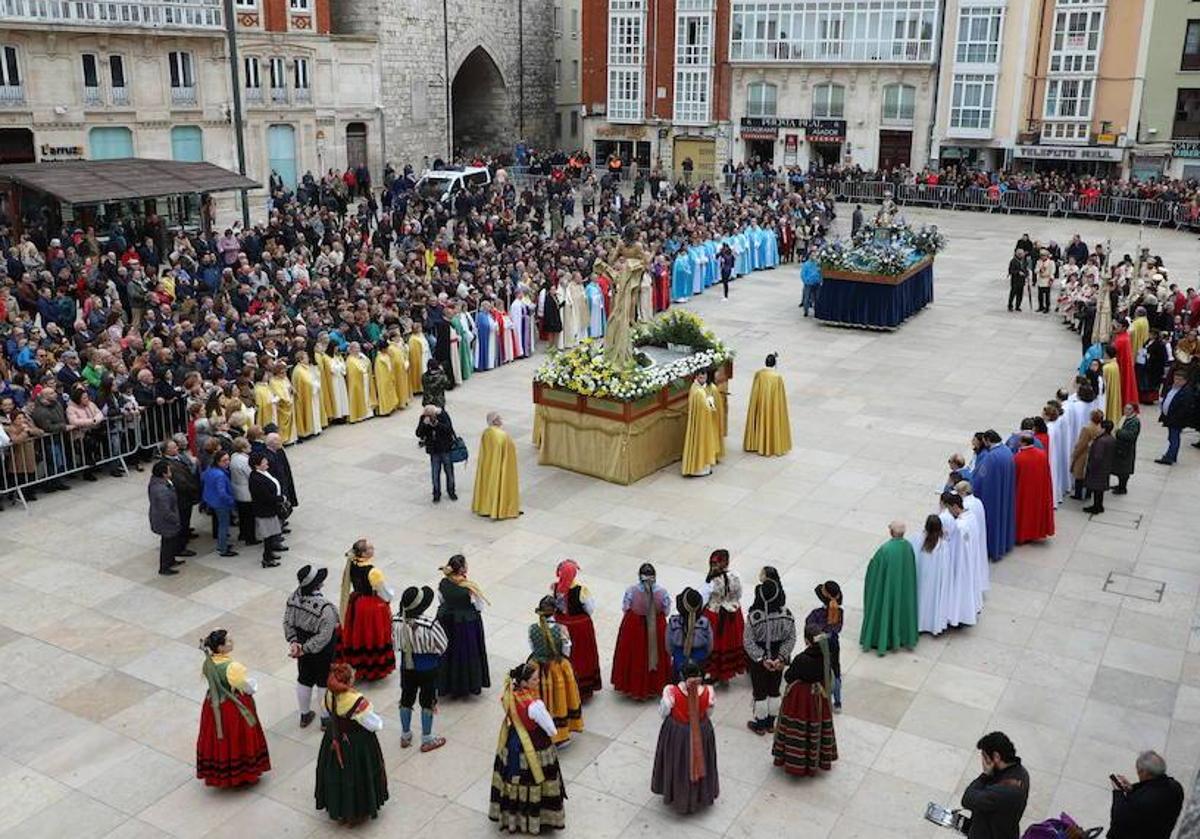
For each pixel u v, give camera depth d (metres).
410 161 50.94
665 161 57.97
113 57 36.91
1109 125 47.41
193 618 11.93
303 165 45.19
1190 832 6.26
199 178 27.69
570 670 9.49
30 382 16.20
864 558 13.39
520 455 17.14
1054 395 20.50
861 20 50.72
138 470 16.44
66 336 20.84
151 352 16.91
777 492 15.59
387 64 48.69
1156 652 11.31
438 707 10.27
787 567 13.14
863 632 11.35
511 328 22.77
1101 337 22.44
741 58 54.16
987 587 12.27
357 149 48.50
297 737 9.84
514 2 57.47
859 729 9.93
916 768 9.37
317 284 22.81
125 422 16.11
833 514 14.79
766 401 16.95
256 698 10.41
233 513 14.27
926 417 19.11
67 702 10.34
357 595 10.63
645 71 57.28
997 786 7.26
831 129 52.66
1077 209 44.53
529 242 29.27
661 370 15.98
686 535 14.08
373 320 20.31
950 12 48.84
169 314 20.94
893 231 27.81
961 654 11.27
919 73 50.19
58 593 12.47
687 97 56.31
